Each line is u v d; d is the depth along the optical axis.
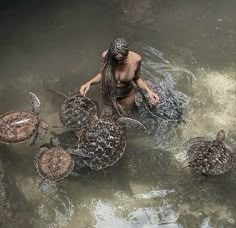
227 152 5.27
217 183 5.30
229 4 8.12
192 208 5.09
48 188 5.22
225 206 5.10
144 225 4.93
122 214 5.04
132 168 5.45
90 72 6.70
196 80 6.62
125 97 5.46
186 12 7.93
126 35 7.38
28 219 4.89
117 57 4.76
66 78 6.59
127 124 5.33
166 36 7.39
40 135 5.55
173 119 5.85
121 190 5.24
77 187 5.26
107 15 7.78
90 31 7.46
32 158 5.46
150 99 5.77
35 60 6.89
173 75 6.65
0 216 4.73
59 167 5.00
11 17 7.65
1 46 7.11
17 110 6.08
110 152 5.11
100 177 5.34
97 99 6.02
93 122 5.29
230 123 6.04
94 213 5.05
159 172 5.43
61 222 4.95
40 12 7.80
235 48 7.18
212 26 7.62
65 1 8.05
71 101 5.54
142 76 6.57
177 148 5.66
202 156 5.21
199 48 7.18
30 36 7.32
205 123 5.99
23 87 6.45
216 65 6.88
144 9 7.77
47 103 6.15
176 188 5.28
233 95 6.44
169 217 5.01
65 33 7.41
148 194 5.21
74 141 5.50
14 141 5.27
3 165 5.30
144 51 7.07
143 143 5.68
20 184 5.21
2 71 6.68
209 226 4.92
